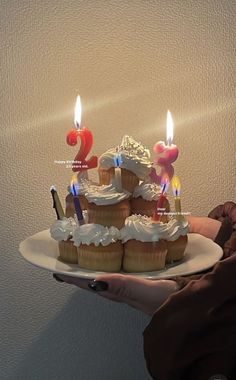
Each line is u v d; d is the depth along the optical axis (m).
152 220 0.69
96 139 0.87
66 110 0.86
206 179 0.90
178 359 0.61
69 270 0.66
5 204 0.88
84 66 0.85
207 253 0.73
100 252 0.67
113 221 0.69
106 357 0.94
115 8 0.84
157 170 0.83
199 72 0.86
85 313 0.92
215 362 0.60
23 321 0.92
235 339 0.60
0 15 0.83
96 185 0.75
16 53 0.84
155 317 0.62
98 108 0.86
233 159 0.89
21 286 0.91
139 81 0.86
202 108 0.87
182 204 0.90
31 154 0.87
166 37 0.85
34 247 0.73
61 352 0.94
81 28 0.84
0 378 0.94
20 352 0.93
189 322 0.60
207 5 0.85
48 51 0.84
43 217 0.89
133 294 0.64
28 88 0.85
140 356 0.94
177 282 0.65
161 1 0.84
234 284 0.61
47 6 0.83
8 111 0.85
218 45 0.86
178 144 0.88
